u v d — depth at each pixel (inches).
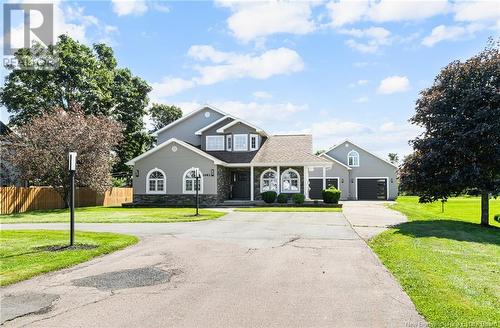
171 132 1448.1
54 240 471.2
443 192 802.8
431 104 804.0
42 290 272.7
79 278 304.7
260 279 301.0
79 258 368.8
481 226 759.7
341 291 268.5
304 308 233.9
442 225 698.2
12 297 257.0
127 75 1640.0
